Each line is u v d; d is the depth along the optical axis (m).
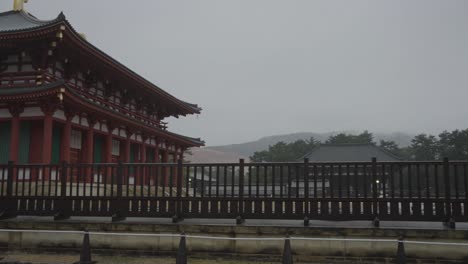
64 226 15.86
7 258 14.89
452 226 13.77
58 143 31.61
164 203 16.09
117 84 40.00
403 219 14.32
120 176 16.64
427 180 14.38
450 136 100.44
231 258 14.50
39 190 26.47
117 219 16.28
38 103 28.31
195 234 14.93
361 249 13.76
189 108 58.47
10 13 36.03
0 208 17.50
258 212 15.29
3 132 30.00
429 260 13.38
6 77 29.94
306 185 15.04
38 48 29.36
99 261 14.27
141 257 14.95
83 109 31.42
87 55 32.00
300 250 14.10
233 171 15.73
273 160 112.38
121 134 40.88
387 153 76.19
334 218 14.73
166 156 53.88
